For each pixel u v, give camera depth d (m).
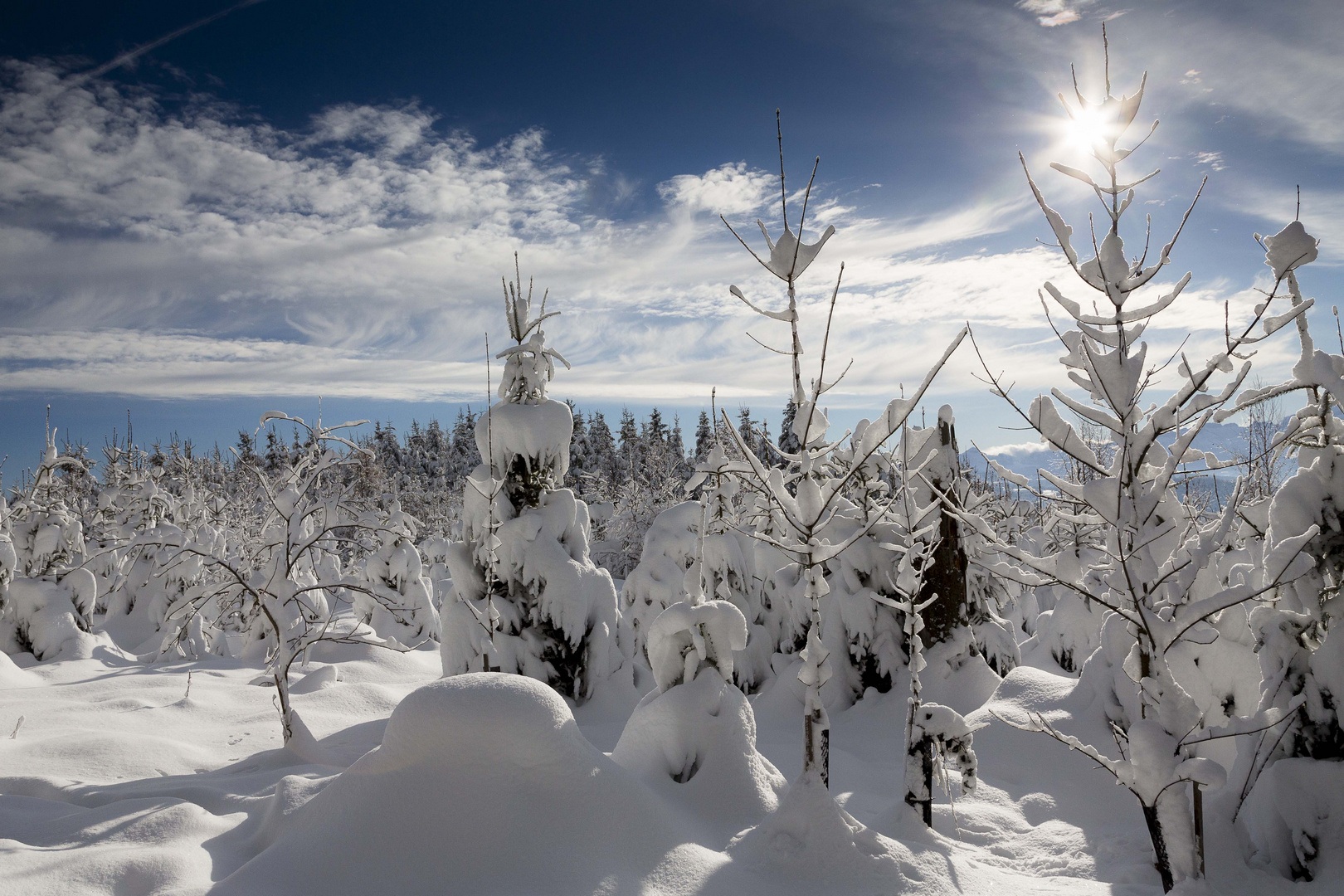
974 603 11.21
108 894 4.36
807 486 5.44
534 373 12.36
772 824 4.99
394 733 4.84
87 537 26.41
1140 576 5.09
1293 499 5.52
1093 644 10.94
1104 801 6.41
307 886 4.23
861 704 10.52
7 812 6.18
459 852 4.36
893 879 4.68
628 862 4.51
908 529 6.70
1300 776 5.22
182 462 38.19
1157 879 5.01
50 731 10.05
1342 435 5.46
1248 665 6.93
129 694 12.95
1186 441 5.01
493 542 10.88
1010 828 6.09
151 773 8.52
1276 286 4.82
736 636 6.23
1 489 18.39
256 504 23.06
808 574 5.47
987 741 7.37
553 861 4.34
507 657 11.16
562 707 5.00
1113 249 5.03
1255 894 4.88
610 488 49.94
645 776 5.83
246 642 17.55
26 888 4.26
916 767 5.72
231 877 4.32
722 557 12.42
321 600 17.17
